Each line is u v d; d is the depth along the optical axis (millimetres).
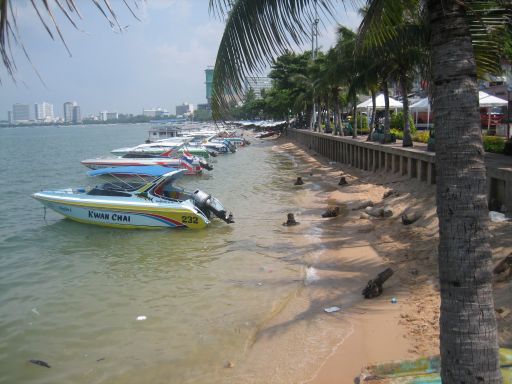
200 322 9062
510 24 8672
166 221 16766
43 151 62812
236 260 13023
